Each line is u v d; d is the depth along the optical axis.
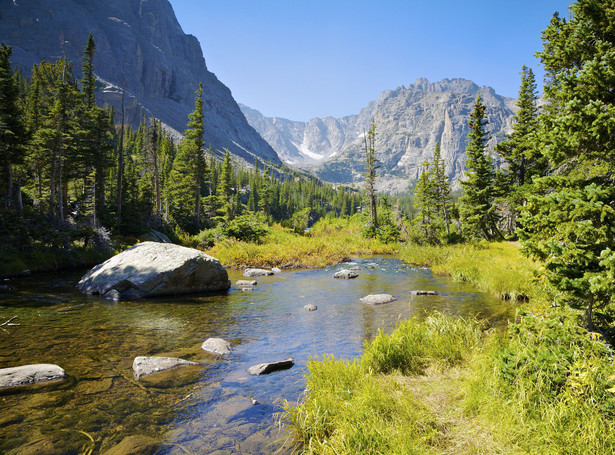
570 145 5.05
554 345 4.34
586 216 4.71
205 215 63.53
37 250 17.62
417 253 25.00
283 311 10.17
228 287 13.94
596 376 3.53
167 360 6.07
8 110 25.11
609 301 4.63
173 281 12.27
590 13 5.19
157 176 47.44
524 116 32.22
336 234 42.97
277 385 5.36
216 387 5.27
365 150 48.72
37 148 30.70
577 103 4.88
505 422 3.53
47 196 40.19
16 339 7.14
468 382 4.44
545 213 5.25
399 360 5.67
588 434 3.07
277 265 21.84
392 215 51.47
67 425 4.11
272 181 146.12
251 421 4.31
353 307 10.70
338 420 3.90
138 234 34.31
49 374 5.37
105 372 5.68
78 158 33.28
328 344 7.28
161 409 4.57
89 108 35.62
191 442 3.84
